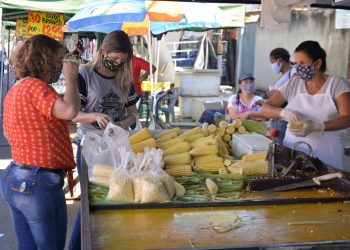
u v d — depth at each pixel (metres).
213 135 3.67
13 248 4.44
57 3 8.58
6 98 2.74
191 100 12.13
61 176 2.76
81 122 3.35
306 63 3.37
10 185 2.68
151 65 8.81
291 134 3.58
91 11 7.48
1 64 12.06
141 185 2.42
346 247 1.86
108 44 3.47
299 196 2.60
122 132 2.85
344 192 2.68
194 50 15.83
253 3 5.24
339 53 10.72
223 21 8.52
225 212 2.34
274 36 14.35
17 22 11.73
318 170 2.88
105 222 2.17
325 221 2.22
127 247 1.87
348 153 4.12
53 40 2.71
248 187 2.70
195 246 1.89
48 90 2.60
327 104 3.40
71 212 5.27
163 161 2.93
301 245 1.83
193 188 2.73
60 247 2.86
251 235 2.02
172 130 3.81
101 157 2.84
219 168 3.10
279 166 2.88
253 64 16.19
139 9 7.36
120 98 3.73
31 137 2.63
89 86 3.60
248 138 3.56
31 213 2.67
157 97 9.15
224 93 14.23
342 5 4.92
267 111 3.59
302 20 12.53
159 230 2.07
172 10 7.69
